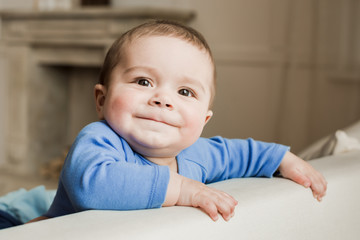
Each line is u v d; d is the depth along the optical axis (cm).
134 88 71
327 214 74
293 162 82
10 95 394
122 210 60
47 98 398
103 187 60
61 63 369
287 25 303
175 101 71
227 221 57
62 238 45
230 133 328
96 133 68
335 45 287
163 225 51
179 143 72
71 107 414
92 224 49
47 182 368
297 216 68
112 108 71
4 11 385
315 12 293
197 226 54
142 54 72
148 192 60
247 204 60
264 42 311
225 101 329
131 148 74
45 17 366
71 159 64
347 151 103
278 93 308
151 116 70
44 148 401
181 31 76
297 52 301
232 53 322
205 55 76
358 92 280
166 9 310
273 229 63
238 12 318
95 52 346
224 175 91
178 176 62
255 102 316
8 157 401
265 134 314
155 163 77
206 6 330
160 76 71
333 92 290
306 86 300
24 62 384
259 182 73
